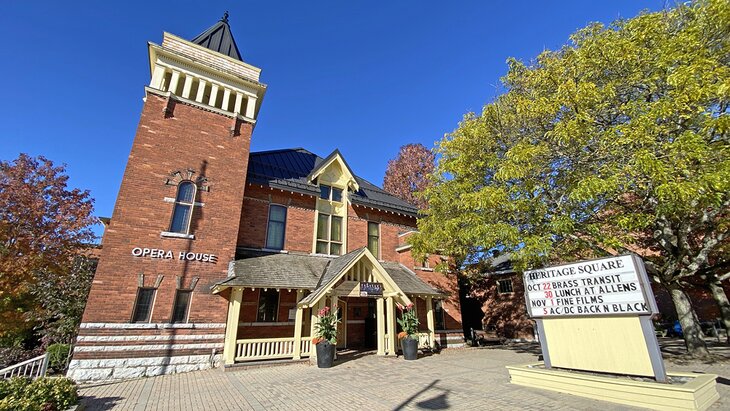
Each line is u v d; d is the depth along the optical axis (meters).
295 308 14.89
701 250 11.15
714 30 7.91
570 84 8.68
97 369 10.42
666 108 7.31
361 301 17.27
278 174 17.66
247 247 15.17
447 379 9.54
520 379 8.76
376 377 9.98
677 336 21.30
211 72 15.54
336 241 17.97
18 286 11.48
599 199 9.75
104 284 11.18
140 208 12.41
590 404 6.87
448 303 19.53
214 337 12.41
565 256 11.83
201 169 14.04
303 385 9.14
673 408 6.22
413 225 21.30
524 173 9.41
